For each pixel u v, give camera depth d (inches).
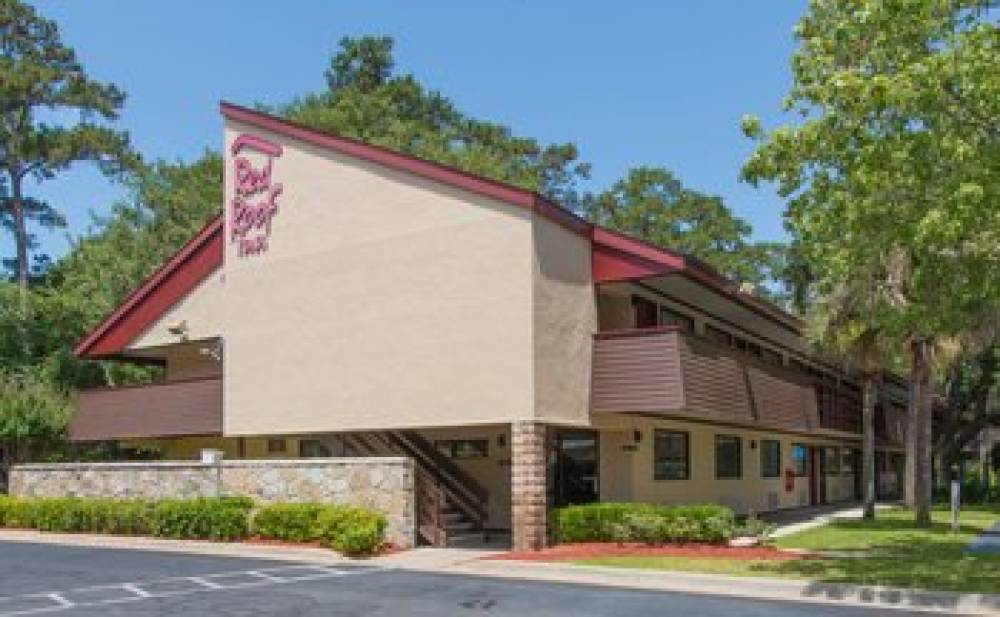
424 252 840.9
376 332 863.7
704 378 847.7
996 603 541.6
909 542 864.3
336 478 848.3
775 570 651.5
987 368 1818.4
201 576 658.8
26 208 2009.1
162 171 1904.5
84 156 1913.1
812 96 607.8
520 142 2277.3
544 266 796.0
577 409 824.9
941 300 656.4
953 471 2497.5
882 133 595.2
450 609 524.7
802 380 1147.3
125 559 766.5
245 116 978.7
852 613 519.5
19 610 532.7
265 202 956.0
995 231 611.8
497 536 918.4
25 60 1872.5
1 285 1685.5
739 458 1204.5
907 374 1441.9
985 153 562.3
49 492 1088.2
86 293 1684.3
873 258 674.2
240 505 872.9
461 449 990.4
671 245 2335.1
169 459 1237.7
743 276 2315.5
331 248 901.2
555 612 516.4
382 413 853.2
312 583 621.9
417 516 831.1
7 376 1496.1
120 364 1606.8
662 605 539.5
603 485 949.2
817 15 642.8
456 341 815.7
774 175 643.5
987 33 556.7
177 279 1118.4
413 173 852.6
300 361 912.9
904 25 584.4
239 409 953.5
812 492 1541.6
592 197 2433.6
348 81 2288.4
